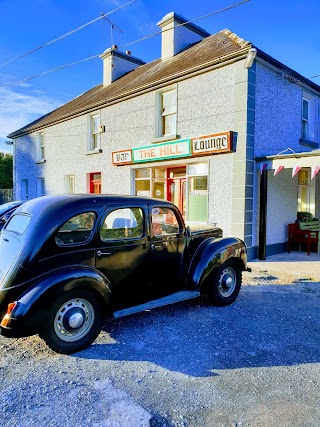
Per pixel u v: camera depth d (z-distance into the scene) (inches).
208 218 360.2
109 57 600.4
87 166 541.0
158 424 95.2
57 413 98.8
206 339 151.3
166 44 486.3
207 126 358.6
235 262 205.0
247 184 327.0
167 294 179.2
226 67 340.5
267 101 349.1
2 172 1305.4
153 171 437.1
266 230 364.5
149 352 138.5
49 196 158.7
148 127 430.6
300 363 130.6
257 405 104.1
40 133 675.4
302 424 95.3
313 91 423.5
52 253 134.0
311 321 175.6
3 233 160.9
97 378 118.3
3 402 103.6
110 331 159.2
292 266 315.3
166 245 175.8
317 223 422.0
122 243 155.3
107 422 95.2
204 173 370.6
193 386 114.2
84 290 137.6
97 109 513.3
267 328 165.0
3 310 125.2
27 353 137.9
